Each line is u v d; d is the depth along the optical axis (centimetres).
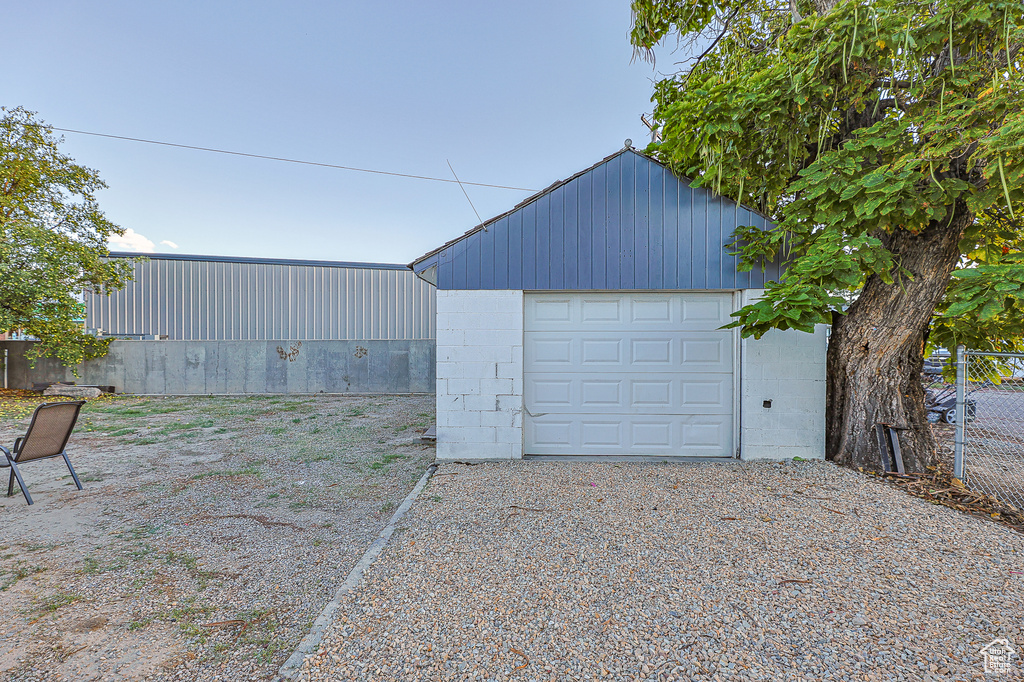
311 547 316
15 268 1073
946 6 358
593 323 533
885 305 458
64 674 191
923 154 354
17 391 1233
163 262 1480
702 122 481
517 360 521
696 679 178
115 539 328
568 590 241
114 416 905
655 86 710
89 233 1263
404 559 279
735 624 212
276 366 1302
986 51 392
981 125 353
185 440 680
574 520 339
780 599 232
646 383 531
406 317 1609
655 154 622
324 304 1557
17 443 413
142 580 270
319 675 181
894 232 452
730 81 527
